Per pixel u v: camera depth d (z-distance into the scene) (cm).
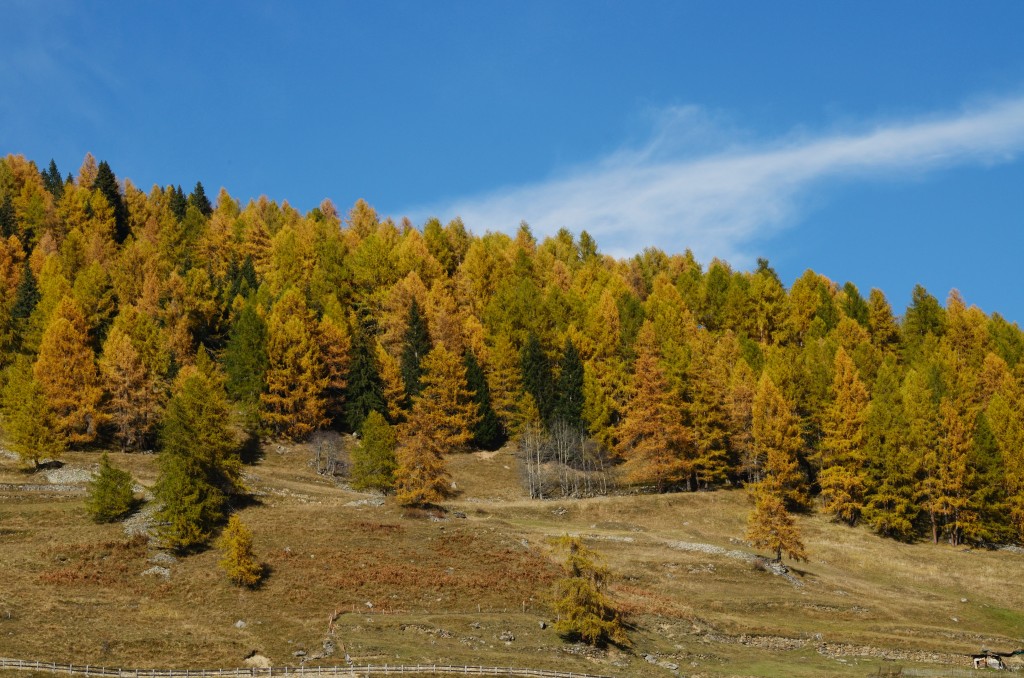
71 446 8700
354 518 7138
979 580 7150
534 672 4550
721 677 4850
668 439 9225
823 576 6981
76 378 8769
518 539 7000
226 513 6994
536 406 10462
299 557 6125
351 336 11119
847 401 8862
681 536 7738
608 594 5941
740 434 9438
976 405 9781
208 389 7431
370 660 4578
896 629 5856
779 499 7156
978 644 5647
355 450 8700
